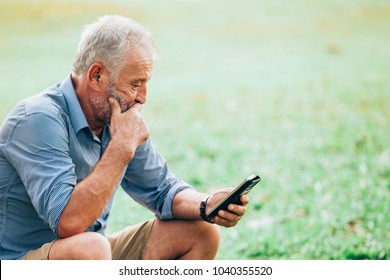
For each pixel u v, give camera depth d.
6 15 30.58
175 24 30.02
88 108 6.05
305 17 31.47
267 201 11.35
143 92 6.09
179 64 24.77
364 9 32.59
